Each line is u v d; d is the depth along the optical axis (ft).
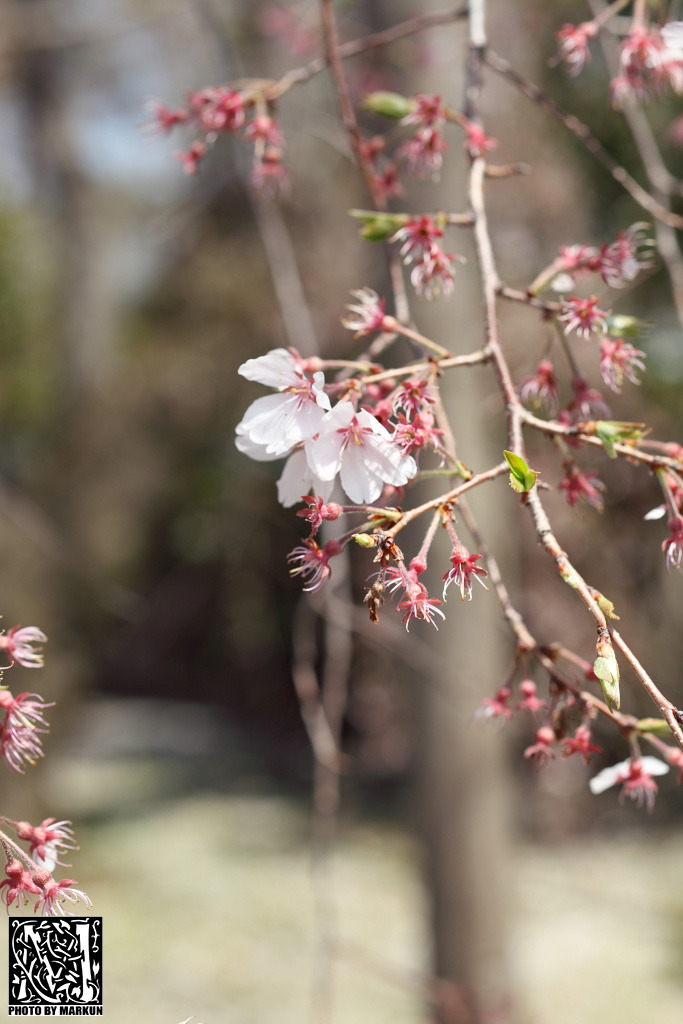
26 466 19.15
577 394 3.87
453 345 7.87
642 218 12.35
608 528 16.48
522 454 3.07
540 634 16.81
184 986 14.51
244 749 27.96
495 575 3.59
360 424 2.90
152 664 30.35
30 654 3.28
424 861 9.10
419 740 8.95
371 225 3.99
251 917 17.12
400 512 2.79
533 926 16.26
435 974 9.10
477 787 8.88
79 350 21.30
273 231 7.47
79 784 24.68
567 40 5.04
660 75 5.01
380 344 3.78
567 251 3.98
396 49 7.99
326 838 6.59
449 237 7.67
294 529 25.54
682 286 6.40
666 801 20.76
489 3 11.85
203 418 25.21
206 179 10.78
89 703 26.20
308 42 11.35
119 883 18.54
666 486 3.07
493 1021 8.96
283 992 14.52
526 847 19.66
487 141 4.67
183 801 23.84
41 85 18.84
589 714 3.49
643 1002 13.55
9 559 15.99
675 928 16.02
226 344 24.29
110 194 22.63
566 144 12.90
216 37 8.07
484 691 8.39
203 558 26.48
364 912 17.37
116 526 23.16
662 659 16.97
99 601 19.40
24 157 19.25
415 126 5.32
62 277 20.98
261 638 27.84
